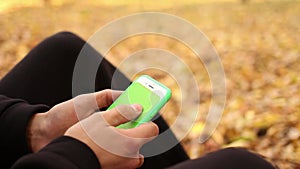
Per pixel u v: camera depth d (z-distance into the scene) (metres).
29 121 0.95
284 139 2.54
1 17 7.05
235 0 7.93
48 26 6.64
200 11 7.27
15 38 5.70
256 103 3.08
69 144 0.65
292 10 6.43
